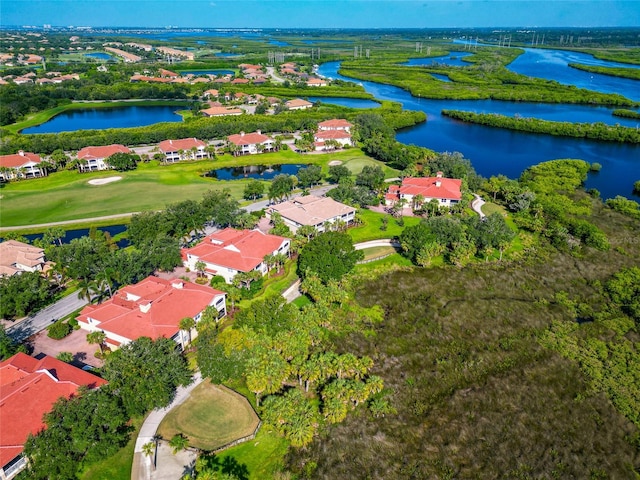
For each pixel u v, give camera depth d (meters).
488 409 68.31
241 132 197.38
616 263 108.50
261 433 63.28
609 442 63.72
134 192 146.75
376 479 57.88
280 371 66.25
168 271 100.19
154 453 59.50
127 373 63.00
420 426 65.44
